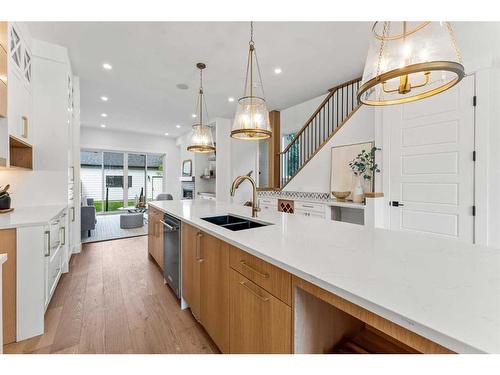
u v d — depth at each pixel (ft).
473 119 8.04
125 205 27.61
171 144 29.84
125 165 27.55
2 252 5.71
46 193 9.75
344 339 3.81
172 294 8.11
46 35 9.05
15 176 9.26
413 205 9.50
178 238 7.39
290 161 18.29
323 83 13.35
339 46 9.64
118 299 7.72
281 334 3.39
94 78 12.66
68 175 10.33
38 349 5.42
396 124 9.98
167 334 5.98
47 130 9.72
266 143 20.13
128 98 15.66
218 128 20.43
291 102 16.60
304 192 15.56
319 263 3.20
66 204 10.01
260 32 8.71
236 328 4.45
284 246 3.99
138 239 15.61
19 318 5.72
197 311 6.14
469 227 8.14
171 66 11.32
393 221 10.06
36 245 6.01
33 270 5.93
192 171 24.29
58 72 9.82
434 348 1.93
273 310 3.54
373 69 4.18
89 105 17.15
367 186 12.12
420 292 2.40
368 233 4.97
